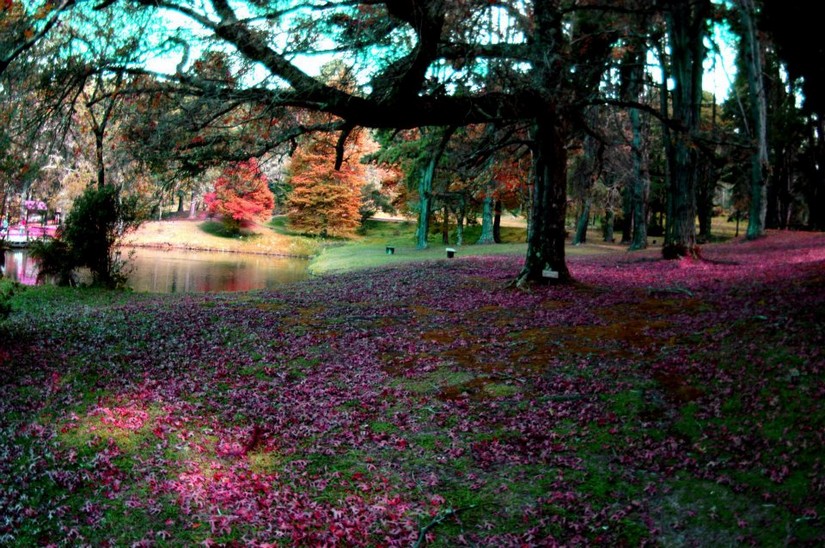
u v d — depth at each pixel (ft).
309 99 32.17
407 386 28.66
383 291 56.18
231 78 31.78
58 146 37.35
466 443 22.89
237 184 43.06
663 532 17.01
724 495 18.20
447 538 17.25
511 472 20.74
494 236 147.23
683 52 62.90
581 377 28.09
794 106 121.29
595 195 113.91
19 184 47.65
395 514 18.39
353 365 31.86
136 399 26.23
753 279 48.88
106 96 33.73
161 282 86.63
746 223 195.11
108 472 20.07
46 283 66.59
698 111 63.98
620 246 116.78
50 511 17.81
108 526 17.34
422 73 31.63
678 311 38.63
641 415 23.80
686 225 69.51
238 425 24.44
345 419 25.14
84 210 62.49
